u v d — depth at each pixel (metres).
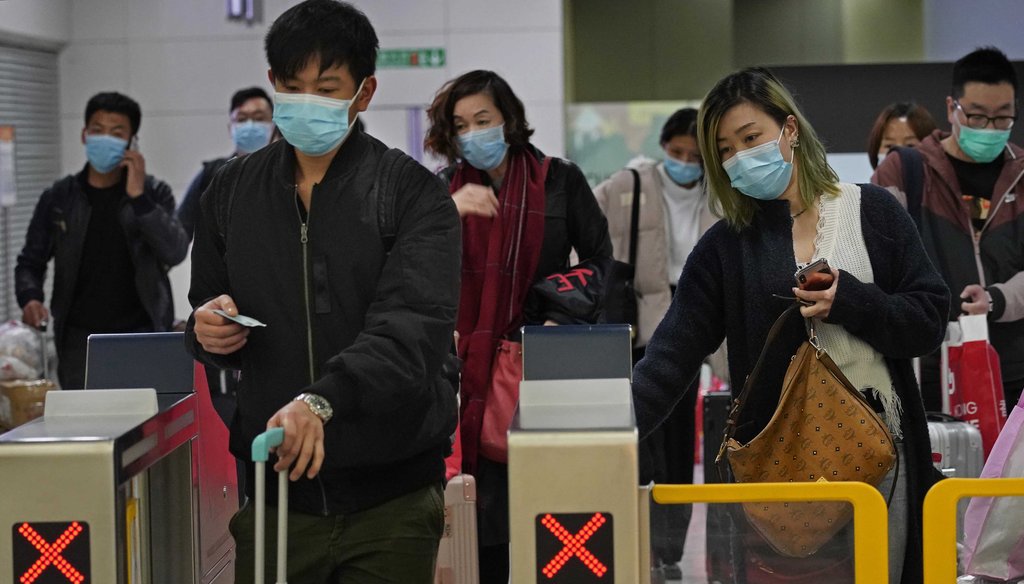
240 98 7.25
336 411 2.57
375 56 2.85
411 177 2.82
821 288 3.01
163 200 6.45
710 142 3.24
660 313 5.92
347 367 2.57
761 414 3.21
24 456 2.48
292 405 2.52
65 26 9.78
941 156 4.92
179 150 9.88
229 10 9.79
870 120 7.98
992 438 4.47
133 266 6.27
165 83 9.85
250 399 2.86
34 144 9.48
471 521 4.08
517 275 4.39
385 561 2.82
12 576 2.49
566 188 4.51
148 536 2.84
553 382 2.71
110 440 2.49
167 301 6.37
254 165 2.89
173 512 3.06
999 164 4.96
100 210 6.29
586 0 10.86
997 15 9.76
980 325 4.48
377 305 2.71
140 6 9.80
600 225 4.56
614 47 10.89
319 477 2.78
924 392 4.90
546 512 2.46
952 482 2.88
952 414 4.54
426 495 2.88
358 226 2.79
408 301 2.69
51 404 2.82
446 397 2.91
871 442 2.99
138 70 9.85
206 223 2.93
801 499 2.73
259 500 2.52
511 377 4.31
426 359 2.68
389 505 2.82
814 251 3.19
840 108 7.98
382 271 2.77
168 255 6.26
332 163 2.82
